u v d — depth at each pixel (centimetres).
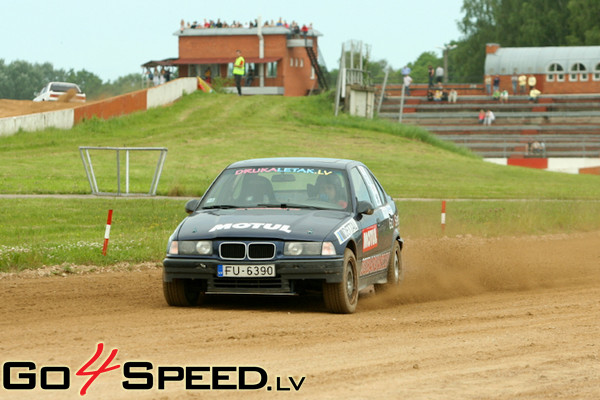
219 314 2222
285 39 17638
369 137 12362
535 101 16650
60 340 1820
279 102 14450
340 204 2466
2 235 3953
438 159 11238
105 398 1355
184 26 18225
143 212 5122
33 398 1348
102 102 11488
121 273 3175
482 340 1902
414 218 5506
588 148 14775
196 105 13575
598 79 16888
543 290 2964
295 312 2294
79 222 4612
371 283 2562
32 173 7644
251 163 2616
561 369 1611
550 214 5953
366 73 14938
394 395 1394
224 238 2241
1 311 2270
